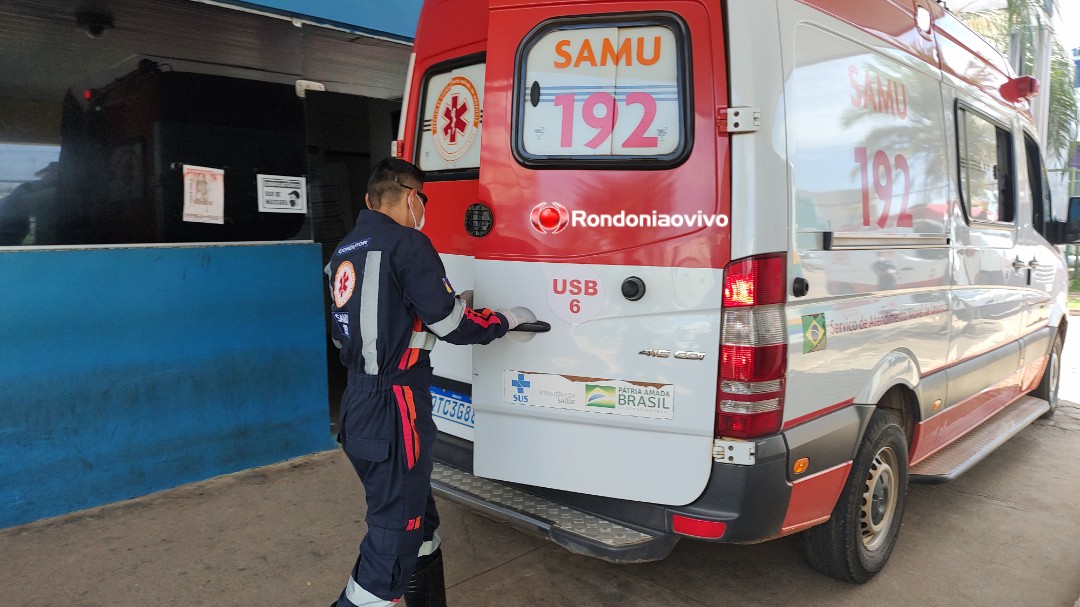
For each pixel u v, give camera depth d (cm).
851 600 323
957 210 387
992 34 1255
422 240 254
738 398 247
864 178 300
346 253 265
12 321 365
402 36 506
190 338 426
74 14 376
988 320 430
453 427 325
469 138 326
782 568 350
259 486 436
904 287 329
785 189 253
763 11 249
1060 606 322
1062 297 586
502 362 285
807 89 268
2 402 367
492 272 285
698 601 320
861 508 316
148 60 402
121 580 331
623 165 259
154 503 410
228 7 426
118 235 400
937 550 375
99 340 393
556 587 331
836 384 282
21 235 370
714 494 254
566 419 275
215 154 431
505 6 276
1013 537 392
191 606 312
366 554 251
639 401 262
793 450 258
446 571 345
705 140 248
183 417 429
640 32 258
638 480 265
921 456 375
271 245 455
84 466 396
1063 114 1369
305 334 477
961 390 401
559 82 269
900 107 331
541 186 272
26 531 373
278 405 469
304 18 457
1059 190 1400
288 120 461
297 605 315
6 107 360
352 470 463
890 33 329
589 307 267
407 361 253
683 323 253
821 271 271
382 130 723
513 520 281
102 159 391
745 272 244
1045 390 587
